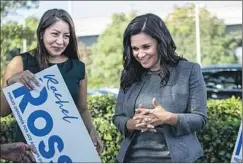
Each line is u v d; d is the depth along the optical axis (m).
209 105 6.15
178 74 3.22
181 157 3.13
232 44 24.59
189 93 3.20
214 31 24.62
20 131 3.48
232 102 6.23
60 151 3.27
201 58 24.31
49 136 3.26
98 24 25.20
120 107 3.37
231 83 9.39
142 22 3.20
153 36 3.18
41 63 3.49
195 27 23.55
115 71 21.23
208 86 9.48
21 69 3.48
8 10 11.95
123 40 3.32
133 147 3.27
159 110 3.09
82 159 3.29
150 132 3.21
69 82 3.56
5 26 11.77
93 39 25.30
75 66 3.61
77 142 3.30
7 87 3.24
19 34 11.80
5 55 11.70
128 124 3.23
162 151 3.18
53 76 3.33
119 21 22.75
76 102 3.71
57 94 3.31
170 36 3.25
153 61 3.23
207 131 5.39
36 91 3.27
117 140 5.68
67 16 3.54
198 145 3.26
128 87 3.34
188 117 3.12
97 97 6.98
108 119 6.55
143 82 3.29
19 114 3.24
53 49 3.49
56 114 3.29
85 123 3.78
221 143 5.35
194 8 23.83
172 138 3.16
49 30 3.48
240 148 3.62
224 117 5.98
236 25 24.77
